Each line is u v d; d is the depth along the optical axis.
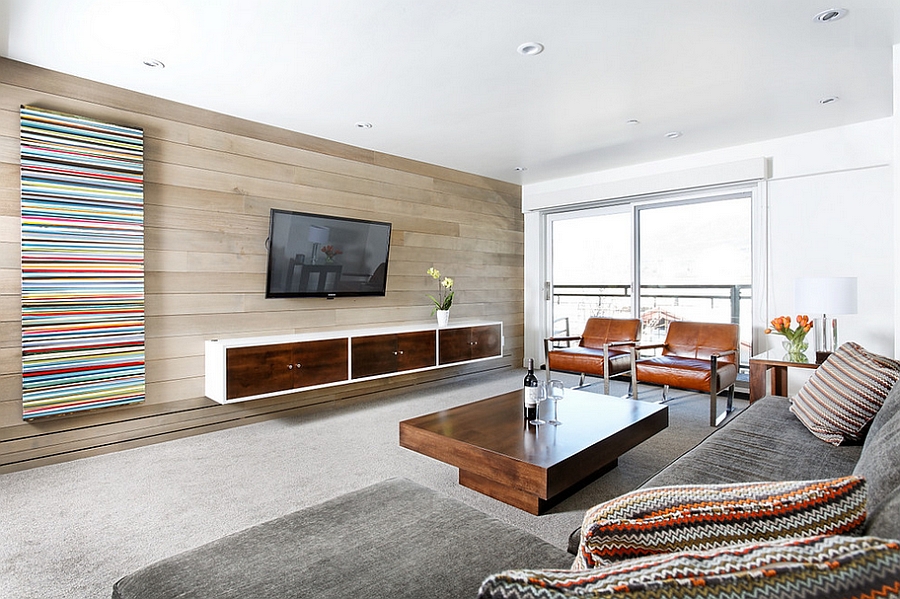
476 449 2.21
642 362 4.26
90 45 2.69
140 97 3.30
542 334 6.29
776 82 3.23
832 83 3.24
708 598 0.52
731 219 4.88
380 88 3.28
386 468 2.88
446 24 2.51
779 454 1.92
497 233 5.98
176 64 2.91
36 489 2.60
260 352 3.53
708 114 3.80
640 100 3.52
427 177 5.18
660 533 0.73
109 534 2.14
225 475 2.79
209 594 1.07
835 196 4.12
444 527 1.36
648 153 4.86
